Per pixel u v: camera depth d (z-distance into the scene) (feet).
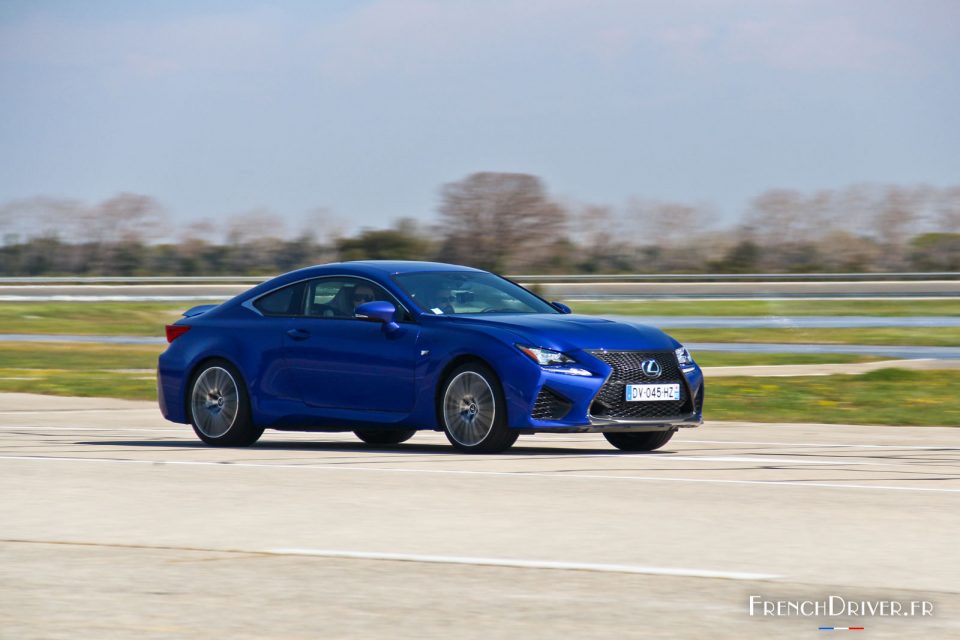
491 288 54.29
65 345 151.23
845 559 29.22
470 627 23.07
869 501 37.73
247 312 55.31
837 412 74.49
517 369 48.29
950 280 288.10
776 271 431.84
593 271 435.53
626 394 49.08
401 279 52.90
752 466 46.29
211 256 422.82
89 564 28.60
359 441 58.44
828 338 156.35
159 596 25.45
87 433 61.57
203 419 55.21
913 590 26.02
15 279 300.40
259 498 38.34
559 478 42.60
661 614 23.97
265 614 24.00
